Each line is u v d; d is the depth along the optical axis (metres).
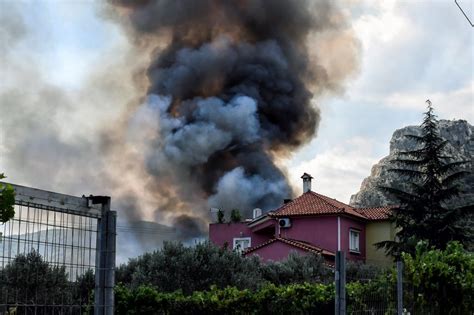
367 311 11.74
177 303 12.91
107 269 6.87
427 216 49.91
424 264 14.39
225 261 25.02
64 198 6.63
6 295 6.13
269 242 42.00
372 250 50.72
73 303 6.65
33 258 6.30
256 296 12.74
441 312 14.69
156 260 24.50
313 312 12.09
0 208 5.84
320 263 35.03
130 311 12.50
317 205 48.28
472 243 48.03
